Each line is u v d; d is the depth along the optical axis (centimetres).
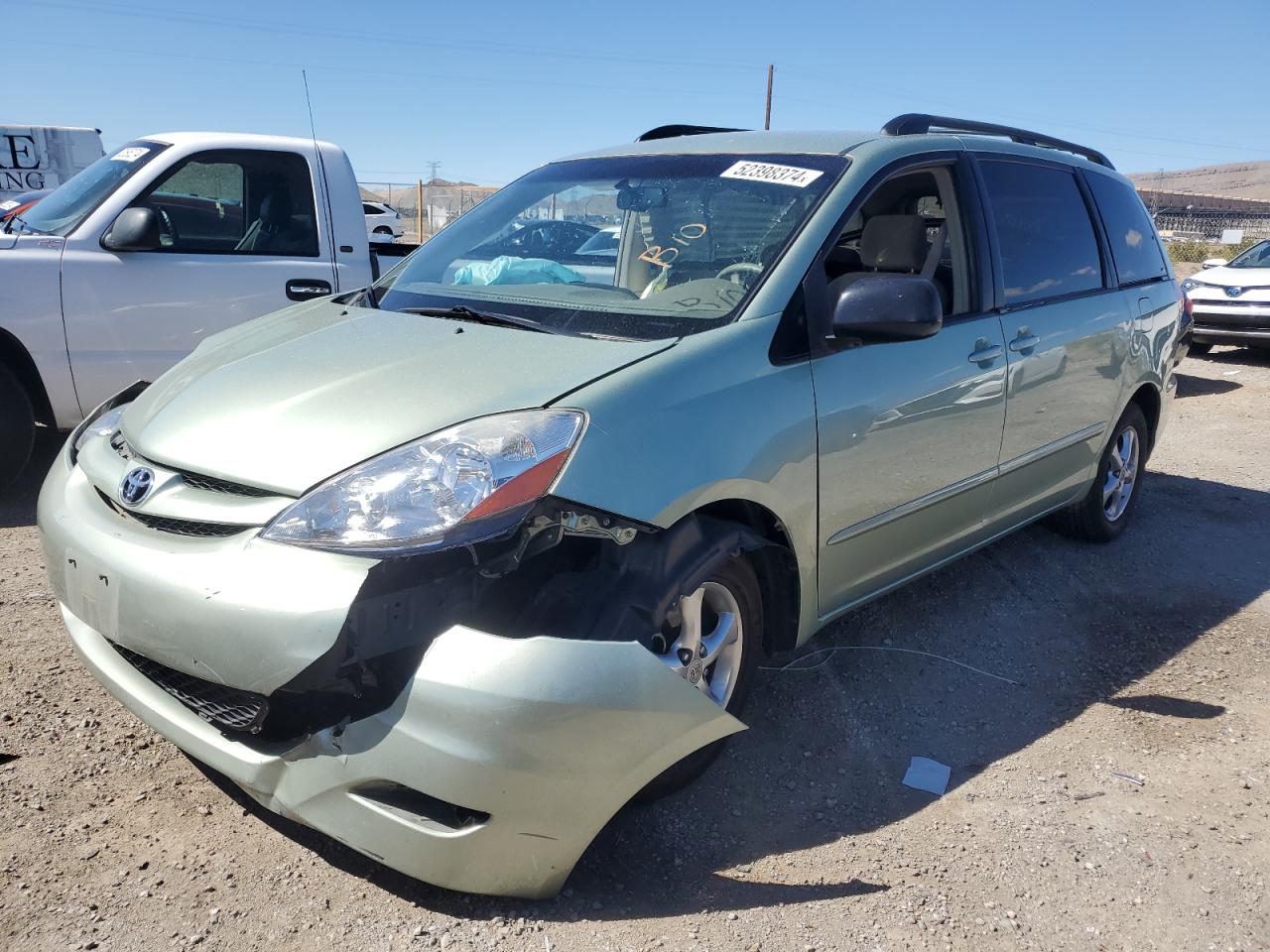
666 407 251
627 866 252
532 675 210
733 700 288
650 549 246
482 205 401
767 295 292
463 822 218
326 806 222
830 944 229
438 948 220
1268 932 244
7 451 494
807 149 346
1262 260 1266
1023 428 396
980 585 455
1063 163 453
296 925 225
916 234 358
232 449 239
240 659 213
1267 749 328
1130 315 471
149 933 220
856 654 381
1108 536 516
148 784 273
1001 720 340
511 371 254
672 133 432
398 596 214
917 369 329
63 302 493
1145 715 348
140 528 244
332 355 279
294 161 567
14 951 211
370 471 224
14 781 270
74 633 273
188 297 527
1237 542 541
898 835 273
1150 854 271
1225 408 948
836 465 299
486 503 219
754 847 264
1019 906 247
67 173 1420
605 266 335
